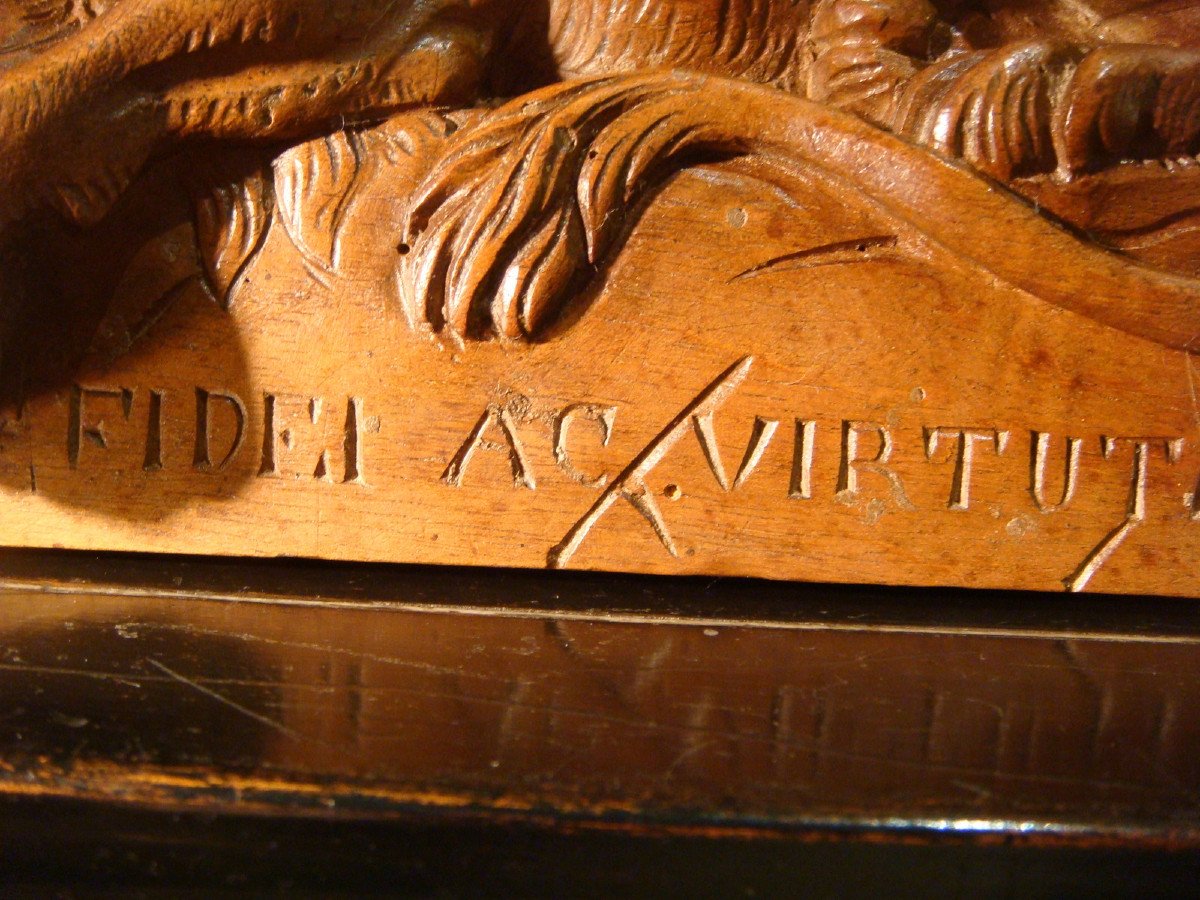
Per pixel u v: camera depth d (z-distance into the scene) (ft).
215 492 0.91
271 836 0.78
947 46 0.92
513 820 0.78
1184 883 0.78
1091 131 0.88
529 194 0.88
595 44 0.92
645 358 0.90
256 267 0.90
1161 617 0.91
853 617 0.91
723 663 0.86
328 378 0.90
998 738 0.82
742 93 0.89
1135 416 0.90
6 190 0.87
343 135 0.90
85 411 0.90
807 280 0.90
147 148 0.88
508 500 0.90
